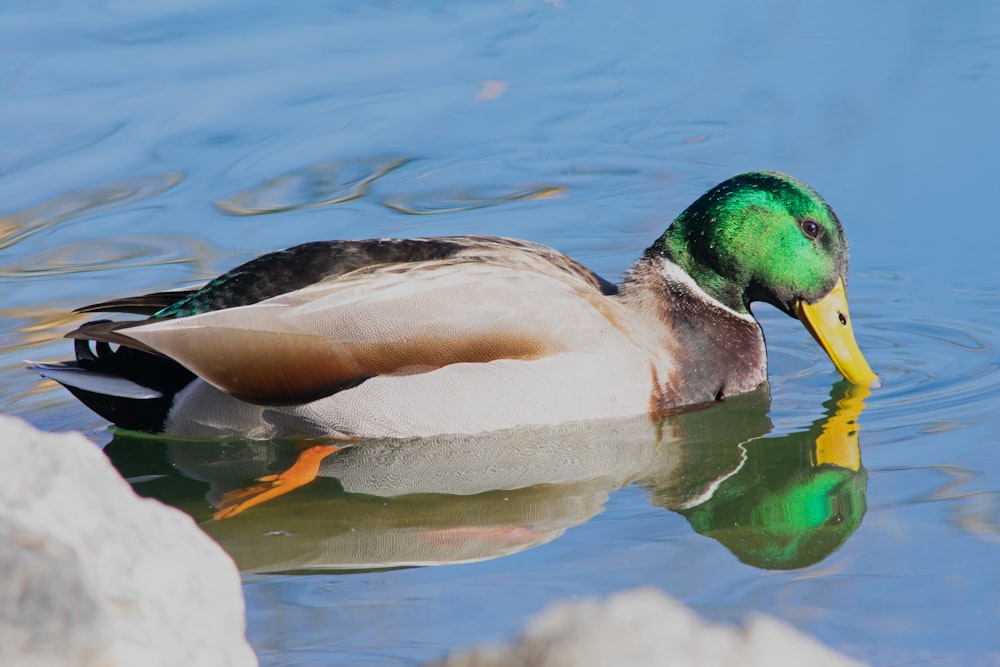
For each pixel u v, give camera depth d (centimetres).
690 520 1011
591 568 920
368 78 2008
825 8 2255
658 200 1675
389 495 1084
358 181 1730
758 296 1264
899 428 1155
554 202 1680
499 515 1041
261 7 2258
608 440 1151
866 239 1538
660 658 518
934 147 1731
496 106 1936
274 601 880
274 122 1870
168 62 2039
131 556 615
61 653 563
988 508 977
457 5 2300
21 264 1529
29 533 591
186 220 1630
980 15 2164
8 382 1291
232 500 1075
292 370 1105
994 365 1270
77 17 2202
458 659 554
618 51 2111
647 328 1203
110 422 1191
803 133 1809
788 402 1234
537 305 1130
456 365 1116
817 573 892
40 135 1822
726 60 2058
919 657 768
